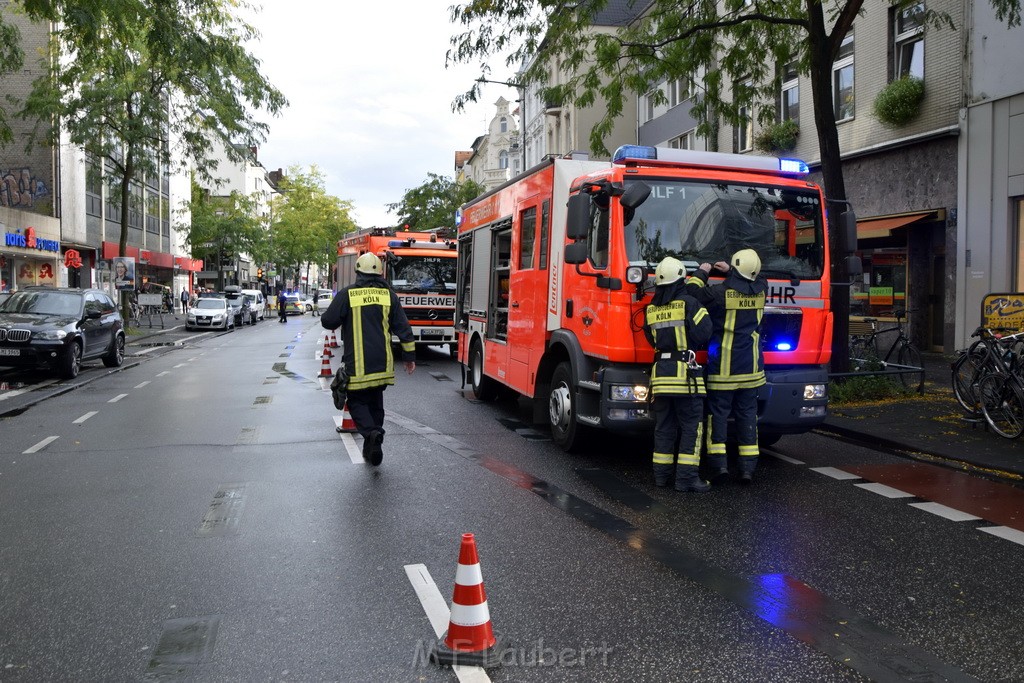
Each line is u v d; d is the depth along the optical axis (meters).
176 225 55.47
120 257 30.17
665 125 32.28
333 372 17.47
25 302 16.80
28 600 4.34
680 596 4.41
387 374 7.59
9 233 30.19
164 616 4.12
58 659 3.63
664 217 7.28
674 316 6.63
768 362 7.31
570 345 7.95
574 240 7.22
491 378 11.63
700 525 5.76
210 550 5.18
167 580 4.64
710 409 6.93
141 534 5.52
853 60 19.30
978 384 9.12
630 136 37.03
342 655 3.67
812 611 4.21
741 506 6.28
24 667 3.55
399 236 20.44
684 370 6.61
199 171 27.73
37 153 35.19
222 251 57.91
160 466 7.70
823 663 3.61
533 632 3.93
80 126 25.81
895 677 3.48
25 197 35.34
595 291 7.43
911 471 7.56
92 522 5.81
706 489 6.74
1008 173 14.97
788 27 13.46
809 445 8.84
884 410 10.47
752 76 14.16
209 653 3.69
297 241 73.19
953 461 7.94
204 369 17.89
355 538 5.43
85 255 39.59
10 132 19.39
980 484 7.04
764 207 7.53
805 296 7.48
